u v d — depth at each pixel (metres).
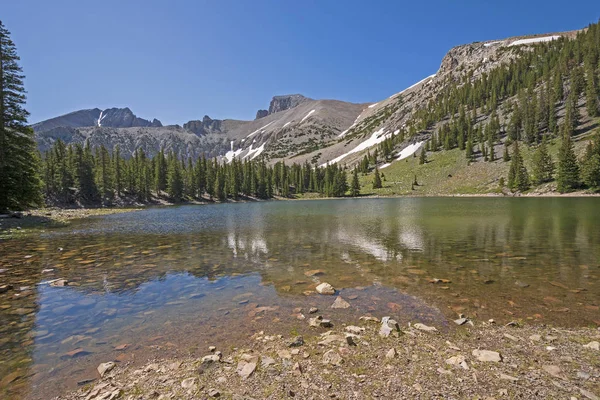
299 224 32.00
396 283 11.12
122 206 94.06
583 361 5.59
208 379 5.20
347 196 141.50
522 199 69.69
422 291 10.18
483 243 18.69
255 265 14.29
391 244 19.03
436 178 128.50
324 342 6.52
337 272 12.80
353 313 8.38
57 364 5.98
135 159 118.62
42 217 36.91
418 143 177.00
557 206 46.59
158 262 15.04
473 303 9.02
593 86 115.81
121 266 14.24
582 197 68.94
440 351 6.09
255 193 140.50
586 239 19.28
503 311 8.38
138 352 6.41
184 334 7.24
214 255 16.64
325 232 25.22
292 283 11.35
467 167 125.12
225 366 5.61
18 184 33.97
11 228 28.31
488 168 116.62
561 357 5.77
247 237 23.22
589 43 156.25
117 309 8.95
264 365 5.60
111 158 105.88
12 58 32.94
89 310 8.87
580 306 8.65
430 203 66.81
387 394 4.64
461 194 105.38
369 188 144.62
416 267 13.38
